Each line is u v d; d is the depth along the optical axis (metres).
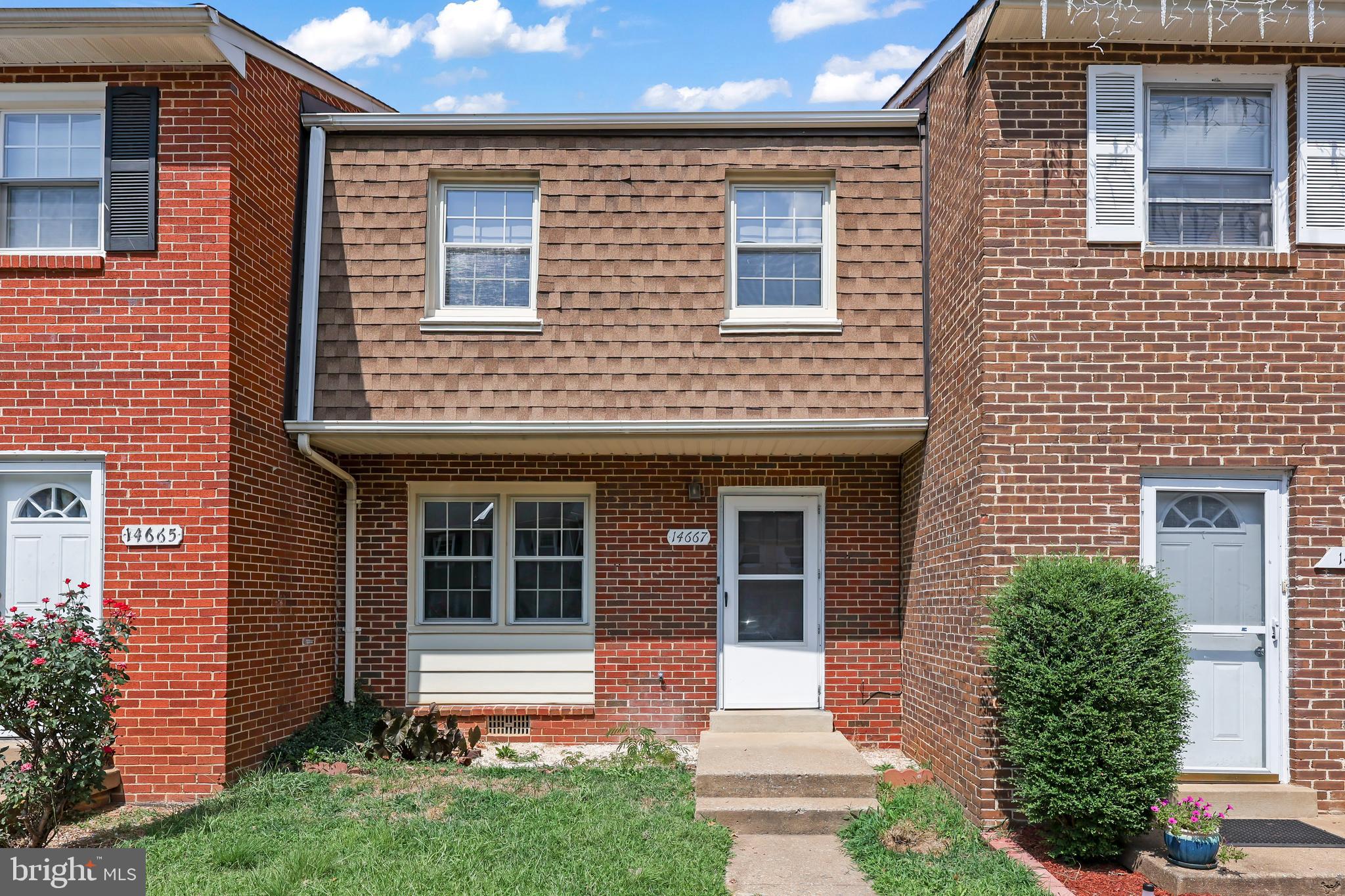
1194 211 7.57
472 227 9.48
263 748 8.24
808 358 9.09
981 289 7.33
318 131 9.27
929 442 8.80
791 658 9.80
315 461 9.11
